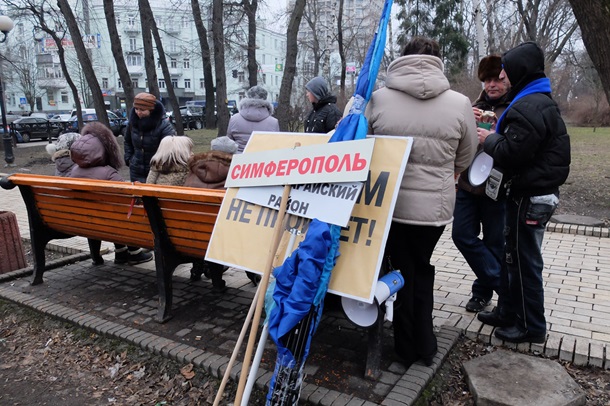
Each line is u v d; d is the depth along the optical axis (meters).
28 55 45.84
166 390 2.96
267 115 5.77
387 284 2.54
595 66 5.82
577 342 3.13
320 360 3.04
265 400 2.70
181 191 3.22
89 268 5.08
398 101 2.63
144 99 5.37
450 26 28.45
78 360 3.38
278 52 63.19
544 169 2.85
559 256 5.10
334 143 2.52
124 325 3.66
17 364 3.40
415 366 2.86
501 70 3.21
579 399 2.57
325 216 2.46
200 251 3.54
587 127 28.86
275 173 2.71
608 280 4.35
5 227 4.93
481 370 2.84
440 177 2.61
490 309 3.70
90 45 35.28
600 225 6.20
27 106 56.19
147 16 14.90
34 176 4.26
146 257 5.25
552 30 23.53
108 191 3.60
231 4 20.67
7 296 4.30
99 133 4.42
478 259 3.54
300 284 2.30
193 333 3.51
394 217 2.64
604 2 5.48
